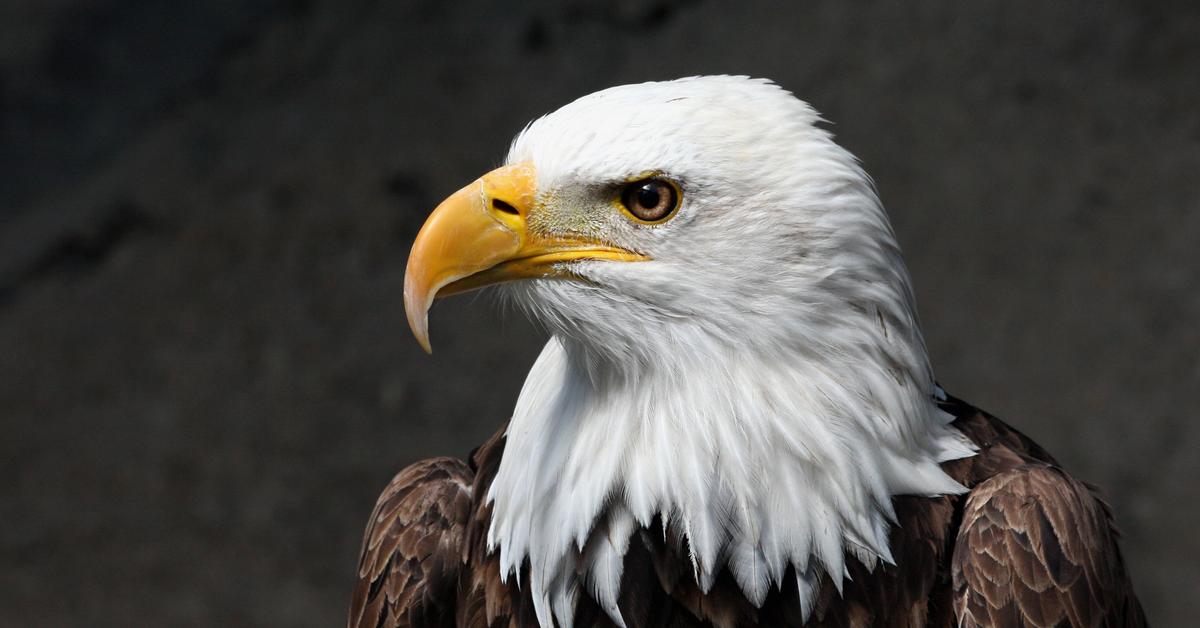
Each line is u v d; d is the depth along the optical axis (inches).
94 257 690.8
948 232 618.8
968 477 209.9
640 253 197.2
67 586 515.2
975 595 198.8
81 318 653.9
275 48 794.2
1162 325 570.9
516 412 220.2
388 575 233.0
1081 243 609.6
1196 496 506.0
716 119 194.1
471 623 222.1
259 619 498.0
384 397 592.1
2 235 703.7
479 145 698.2
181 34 810.2
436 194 681.0
